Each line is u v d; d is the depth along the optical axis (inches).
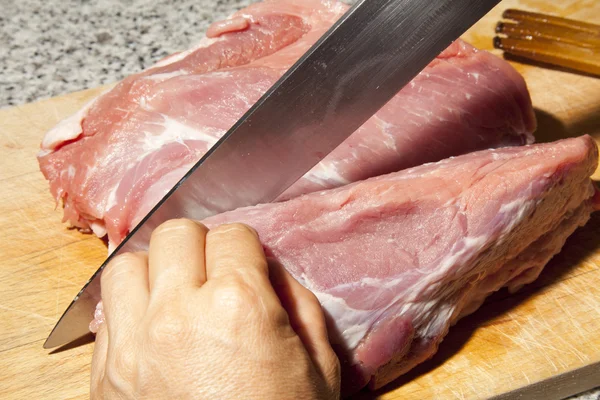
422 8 15.7
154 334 13.6
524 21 23.3
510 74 19.9
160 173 17.9
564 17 24.5
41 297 18.6
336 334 16.3
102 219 18.3
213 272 14.2
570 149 16.8
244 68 19.0
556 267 18.9
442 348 17.6
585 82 23.0
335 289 16.2
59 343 17.6
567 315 18.1
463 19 15.8
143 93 18.8
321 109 16.5
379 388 17.1
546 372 17.1
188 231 14.8
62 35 28.4
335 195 16.4
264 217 16.5
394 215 16.4
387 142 18.6
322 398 14.4
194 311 13.7
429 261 16.4
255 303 13.8
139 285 14.6
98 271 16.9
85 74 26.5
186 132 18.2
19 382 17.3
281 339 13.9
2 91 25.6
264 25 20.6
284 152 16.8
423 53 16.1
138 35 28.4
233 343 13.6
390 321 16.4
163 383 13.6
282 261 16.3
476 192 16.5
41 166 19.2
